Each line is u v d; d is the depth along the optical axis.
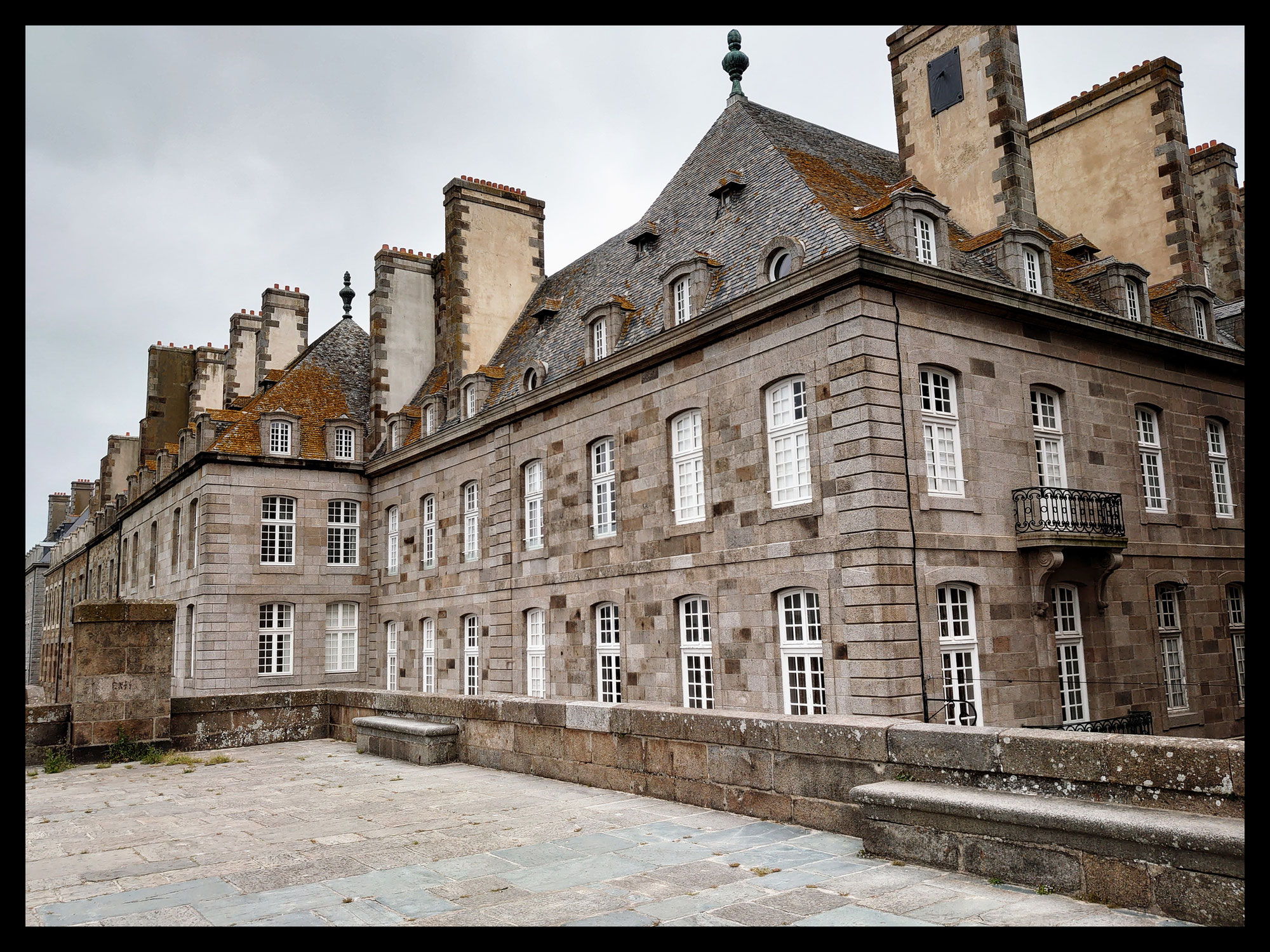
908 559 16.41
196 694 32.12
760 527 18.58
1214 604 23.19
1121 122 27.25
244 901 7.62
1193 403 23.88
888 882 7.64
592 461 24.20
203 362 47.25
